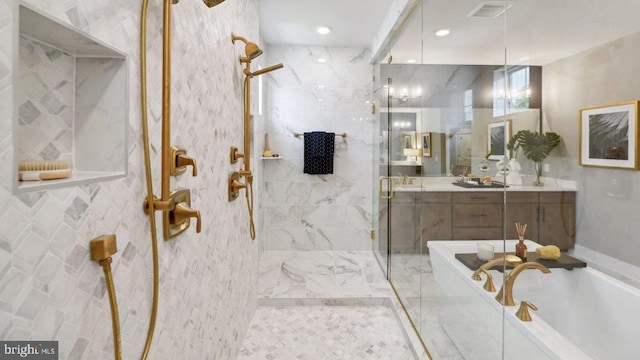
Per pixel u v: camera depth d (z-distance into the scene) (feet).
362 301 8.29
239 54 5.87
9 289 1.54
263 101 11.46
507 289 3.98
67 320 1.90
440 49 5.70
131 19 2.48
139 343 2.64
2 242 1.49
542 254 3.37
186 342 3.63
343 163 11.99
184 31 3.48
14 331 1.57
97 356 2.15
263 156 11.13
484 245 4.44
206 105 4.19
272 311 7.93
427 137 6.34
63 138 2.18
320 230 12.10
